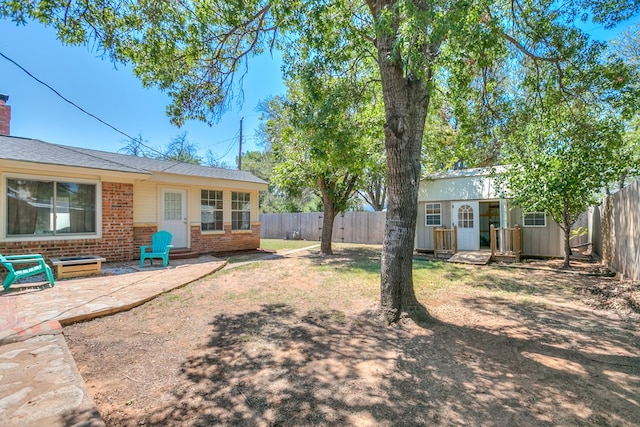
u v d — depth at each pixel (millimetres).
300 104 7461
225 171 12953
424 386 2719
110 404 2459
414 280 6953
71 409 2275
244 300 5395
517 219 11242
